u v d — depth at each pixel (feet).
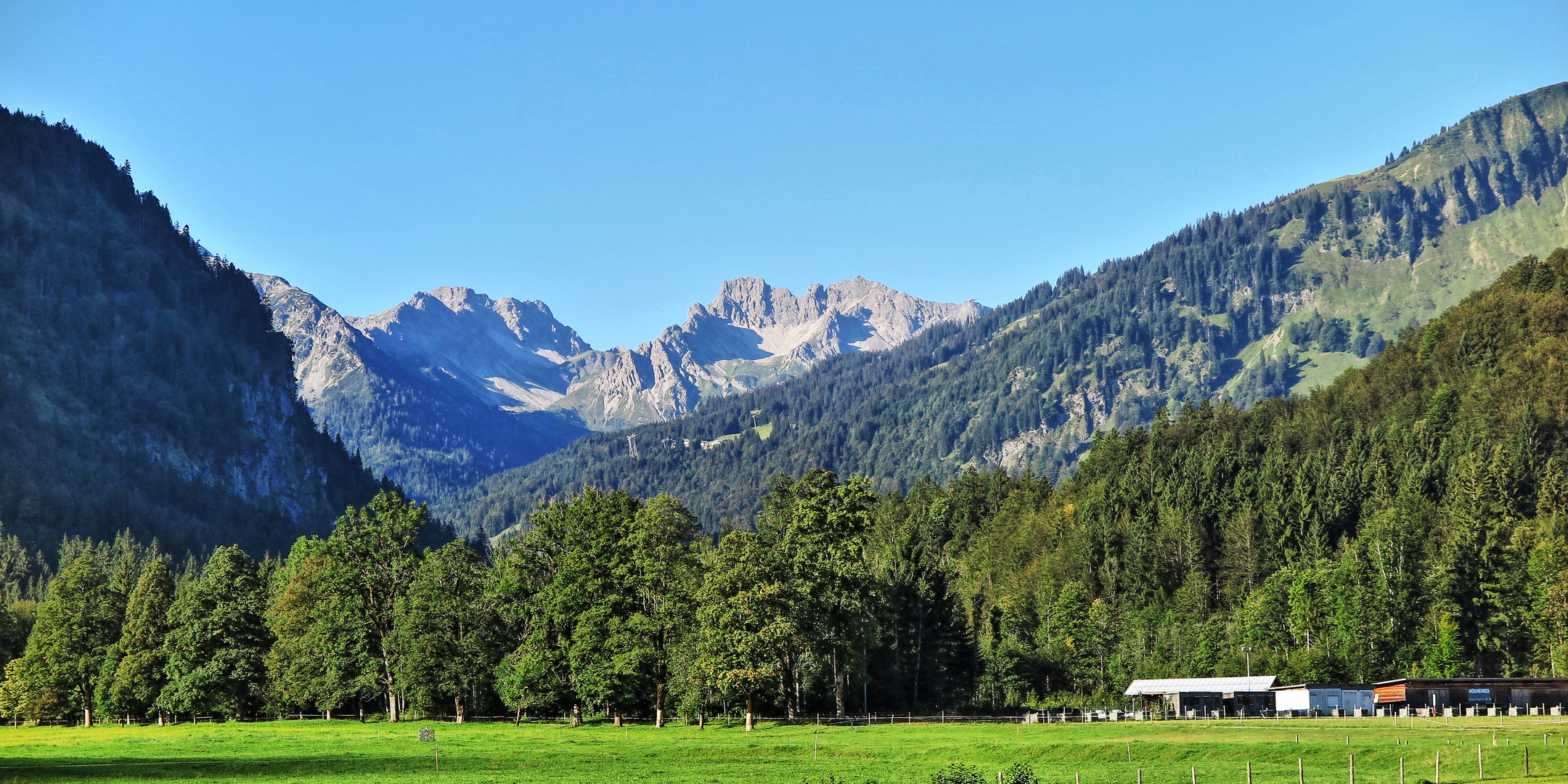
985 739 354.74
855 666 435.53
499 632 451.53
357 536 459.32
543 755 326.03
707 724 424.05
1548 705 428.97
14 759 327.47
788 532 455.63
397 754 328.29
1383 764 280.31
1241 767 285.64
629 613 417.08
